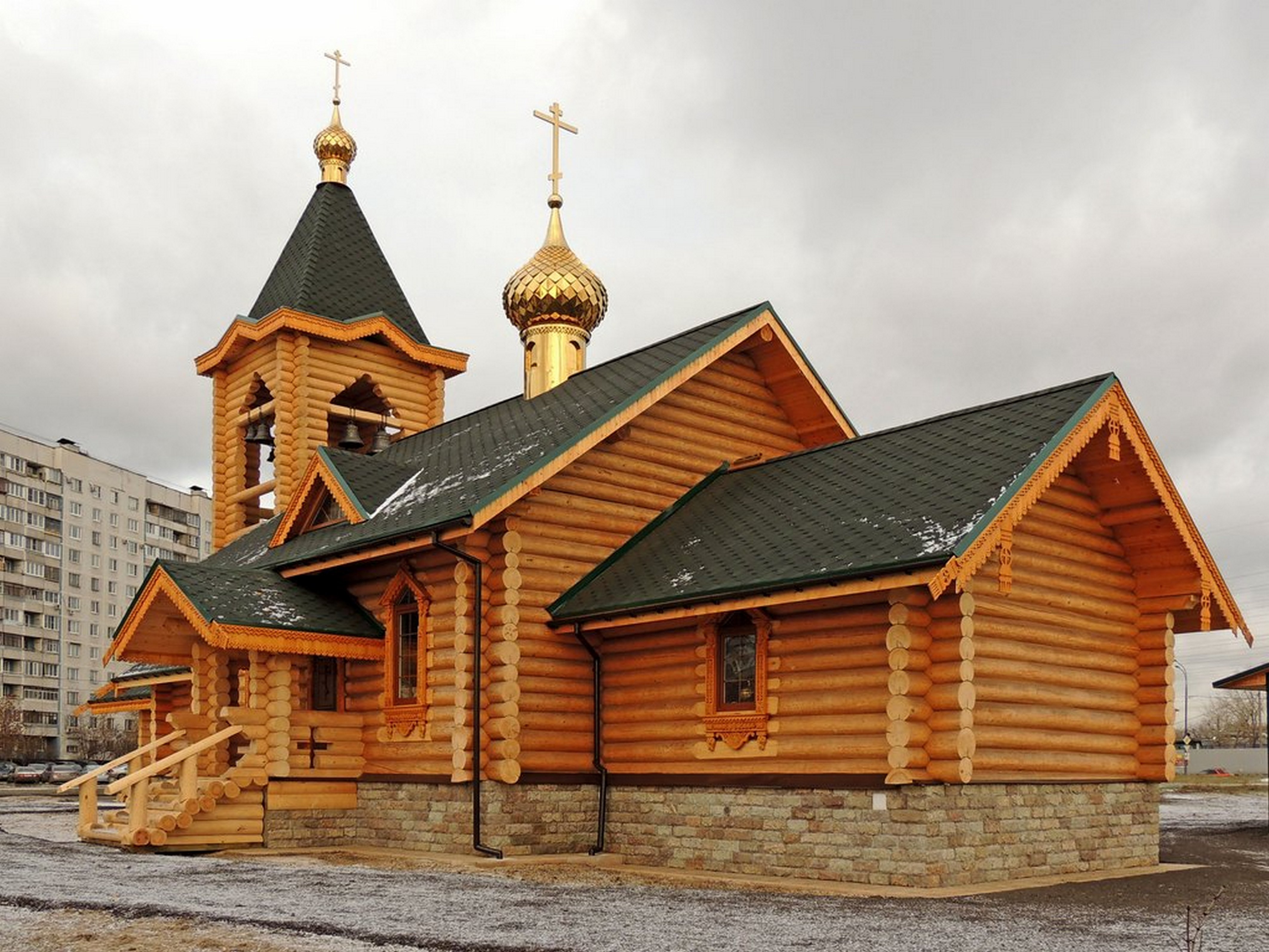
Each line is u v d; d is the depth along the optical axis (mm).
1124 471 17969
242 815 19578
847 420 23406
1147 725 18812
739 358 22984
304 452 28312
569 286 27609
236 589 20422
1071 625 17812
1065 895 14555
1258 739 124438
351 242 31281
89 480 106500
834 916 12453
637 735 18781
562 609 18969
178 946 10195
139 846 18625
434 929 11172
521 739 18516
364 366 29828
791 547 17016
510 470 19281
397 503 20797
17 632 97812
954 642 15320
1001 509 15023
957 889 14922
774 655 16953
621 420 19938
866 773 15672
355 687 21062
